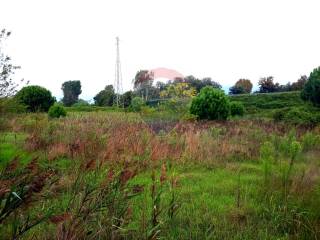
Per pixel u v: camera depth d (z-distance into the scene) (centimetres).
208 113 1689
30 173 304
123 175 354
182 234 403
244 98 3944
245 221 462
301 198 489
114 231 331
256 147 983
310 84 2466
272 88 5491
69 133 1011
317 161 764
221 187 611
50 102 2469
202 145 923
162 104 2302
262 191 555
